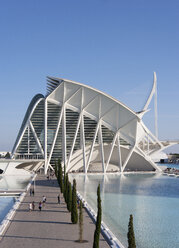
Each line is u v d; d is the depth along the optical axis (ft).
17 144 316.40
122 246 75.82
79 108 323.37
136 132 322.55
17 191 171.22
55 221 102.22
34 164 320.09
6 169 281.95
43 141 317.83
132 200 153.79
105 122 328.49
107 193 175.94
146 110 322.14
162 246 84.07
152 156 357.82
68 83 308.60
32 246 76.07
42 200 142.20
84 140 315.78
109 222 108.06
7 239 82.12
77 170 337.72
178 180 249.55
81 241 80.02
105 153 344.69
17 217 108.06
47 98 317.22
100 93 311.06
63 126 317.42
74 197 100.07
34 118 318.86
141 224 107.14
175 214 122.83
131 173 318.65
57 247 75.36
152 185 215.10
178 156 635.25
